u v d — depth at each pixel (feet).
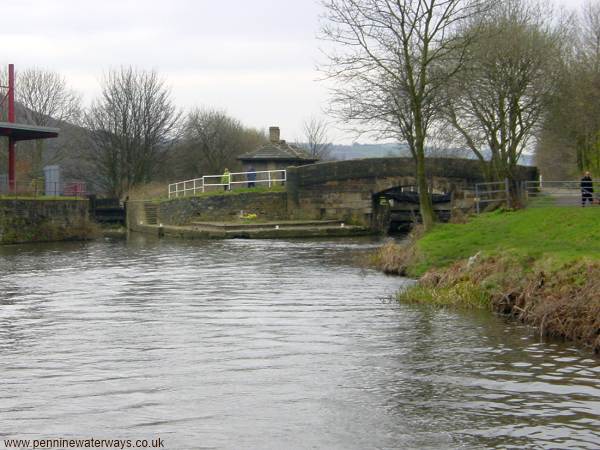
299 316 65.31
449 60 115.24
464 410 40.52
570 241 79.66
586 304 55.72
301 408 41.01
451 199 165.68
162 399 42.47
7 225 151.02
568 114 142.41
